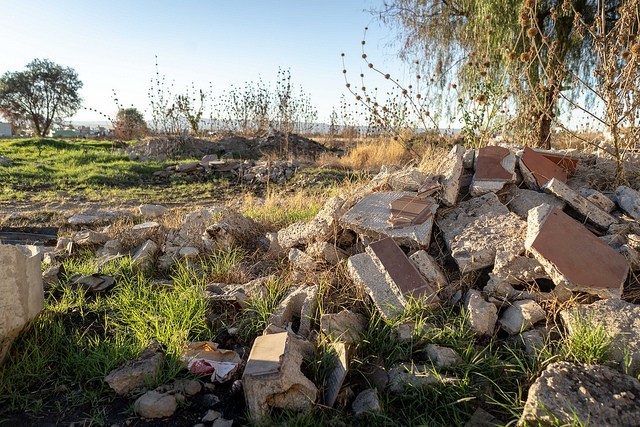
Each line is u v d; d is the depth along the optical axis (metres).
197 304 3.36
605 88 4.01
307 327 3.05
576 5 8.45
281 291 3.52
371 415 2.29
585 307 2.70
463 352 2.65
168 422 2.38
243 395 2.55
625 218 3.46
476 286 3.23
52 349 2.97
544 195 3.83
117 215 7.77
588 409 2.02
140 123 27.64
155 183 12.04
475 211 3.77
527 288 3.07
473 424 2.25
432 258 3.38
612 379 2.19
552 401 2.06
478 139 6.51
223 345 3.07
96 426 2.37
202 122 22.19
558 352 2.55
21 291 2.73
